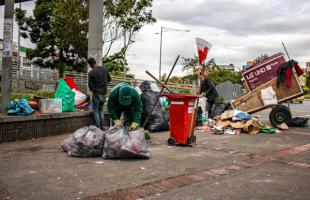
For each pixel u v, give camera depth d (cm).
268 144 769
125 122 804
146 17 2673
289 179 479
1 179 460
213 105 1296
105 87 900
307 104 3512
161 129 1012
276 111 1097
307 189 433
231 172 513
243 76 1184
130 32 2736
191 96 723
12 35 881
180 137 734
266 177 488
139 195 403
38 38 4003
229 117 1025
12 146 712
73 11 2703
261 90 1135
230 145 751
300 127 1141
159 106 1027
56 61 3869
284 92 1121
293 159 610
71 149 616
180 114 732
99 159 594
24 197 389
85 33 2872
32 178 466
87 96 1103
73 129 944
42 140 795
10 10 877
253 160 598
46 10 3791
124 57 2905
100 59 1153
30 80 3072
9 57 866
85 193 405
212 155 635
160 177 478
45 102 884
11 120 759
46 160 579
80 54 3027
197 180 468
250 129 973
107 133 615
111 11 2556
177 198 396
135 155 587
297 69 1111
